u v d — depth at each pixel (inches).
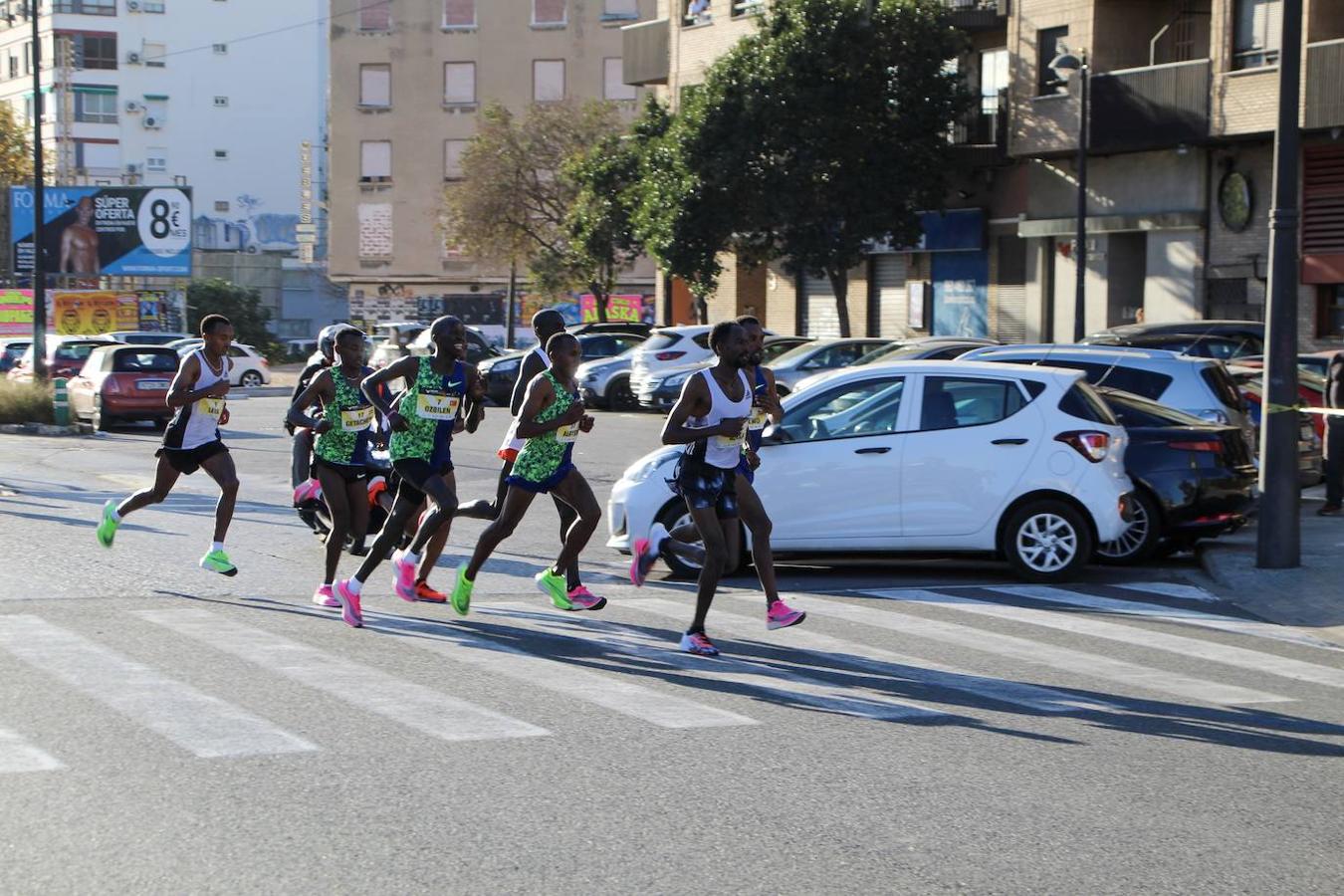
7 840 207.2
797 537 477.4
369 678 315.6
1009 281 1419.8
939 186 1408.7
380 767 248.1
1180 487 509.7
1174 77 1200.8
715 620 399.2
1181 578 490.9
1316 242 1157.1
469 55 2866.6
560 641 364.2
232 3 3560.5
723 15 1706.4
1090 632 394.0
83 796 227.8
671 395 1227.2
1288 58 489.4
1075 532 468.1
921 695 314.5
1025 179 1393.9
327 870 197.6
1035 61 1326.3
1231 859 211.5
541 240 2170.3
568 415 374.9
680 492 352.5
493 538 381.4
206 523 589.0
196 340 1481.3
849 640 374.3
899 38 1364.4
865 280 1590.8
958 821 226.1
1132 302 1325.0
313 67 3649.1
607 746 265.1
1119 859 210.2
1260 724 295.7
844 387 486.6
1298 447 490.9
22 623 369.7
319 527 529.0
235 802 226.4
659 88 2810.0
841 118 1344.7
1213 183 1222.3
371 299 2933.1
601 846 210.4
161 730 267.9
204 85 3553.2
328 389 410.9
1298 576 475.5
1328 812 234.8
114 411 1139.9
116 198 2203.5
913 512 473.7
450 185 2696.9
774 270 1713.8
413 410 382.9
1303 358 787.4
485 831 215.6
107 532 442.3
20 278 2480.3
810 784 244.7
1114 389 540.4
